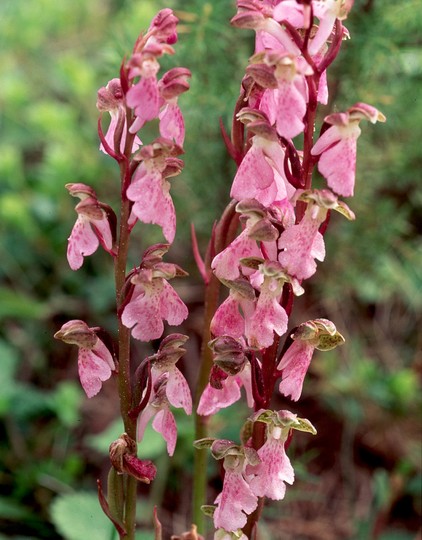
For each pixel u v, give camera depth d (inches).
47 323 18.7
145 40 9.6
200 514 12.4
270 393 10.2
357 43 15.1
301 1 9.2
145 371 10.2
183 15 14.8
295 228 9.6
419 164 17.2
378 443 16.9
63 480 15.9
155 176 9.7
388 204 17.1
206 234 17.4
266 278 9.8
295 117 9.4
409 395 16.8
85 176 19.3
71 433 17.0
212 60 15.4
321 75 10.0
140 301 10.0
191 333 18.3
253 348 10.0
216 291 11.5
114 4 21.3
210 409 10.6
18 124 21.8
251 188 9.8
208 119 15.8
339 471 16.7
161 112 9.9
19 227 19.3
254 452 10.0
